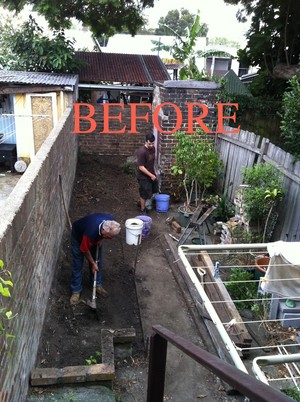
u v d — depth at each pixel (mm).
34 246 3217
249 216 5449
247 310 4609
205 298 3291
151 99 11984
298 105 5094
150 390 1663
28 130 9945
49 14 10180
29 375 3057
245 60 12070
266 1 10367
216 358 1099
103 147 11328
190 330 4363
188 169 7207
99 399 3041
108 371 3189
